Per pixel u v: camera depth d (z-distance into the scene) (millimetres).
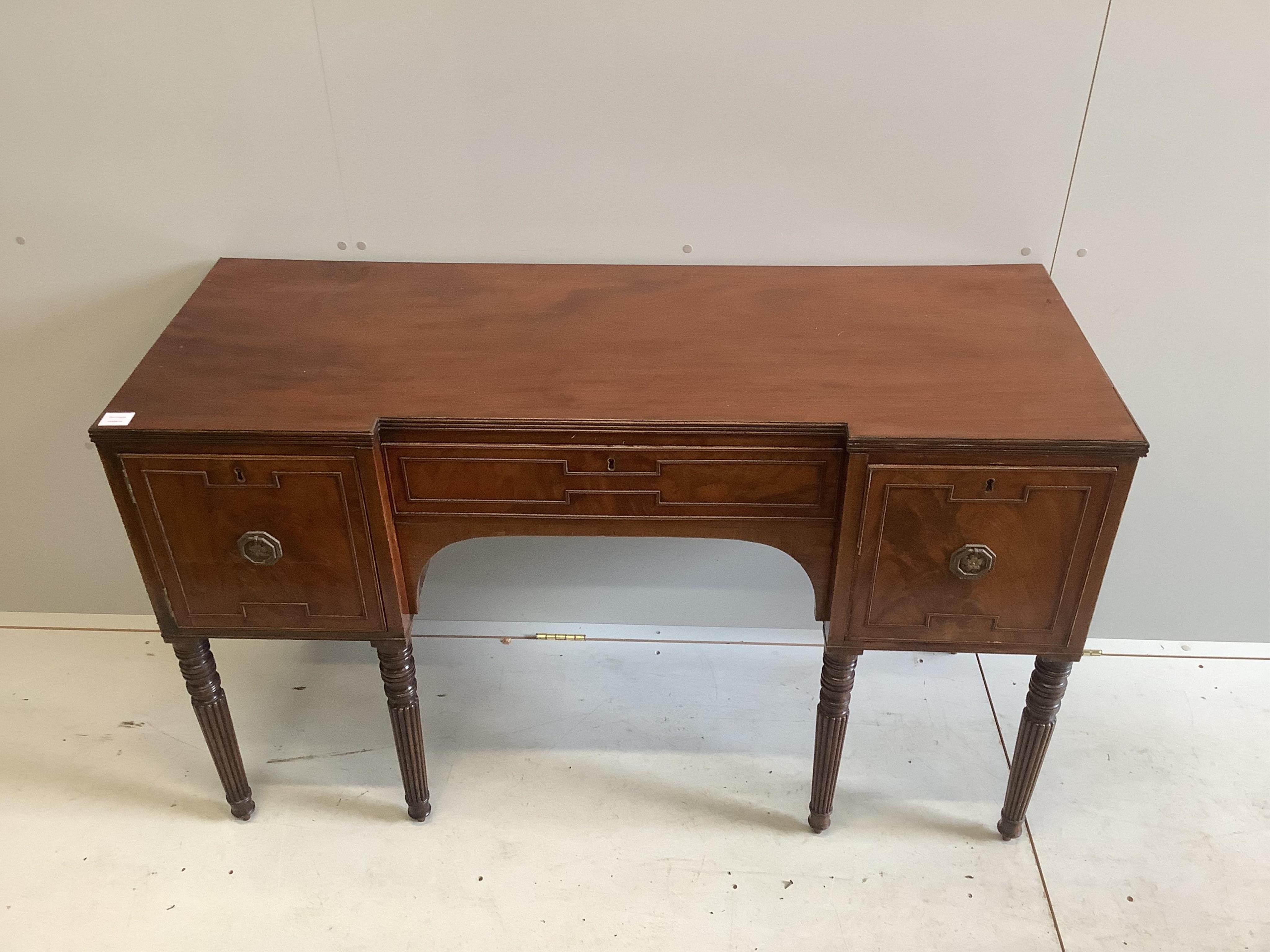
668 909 1548
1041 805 1700
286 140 1564
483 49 1483
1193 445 1779
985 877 1591
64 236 1652
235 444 1250
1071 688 1922
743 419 1253
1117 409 1267
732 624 2035
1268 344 1670
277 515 1314
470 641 2033
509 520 1365
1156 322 1673
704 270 1640
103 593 2061
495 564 1952
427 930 1522
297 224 1643
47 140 1566
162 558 1358
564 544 1914
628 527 1369
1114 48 1450
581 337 1438
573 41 1475
